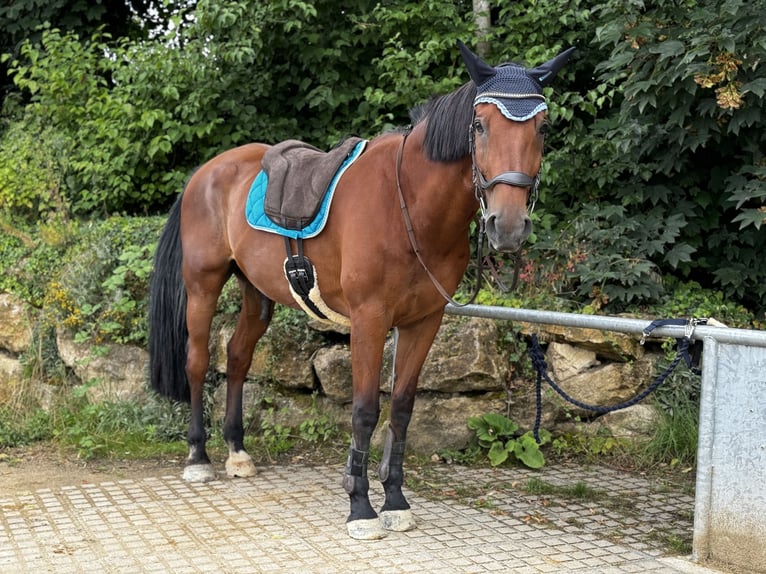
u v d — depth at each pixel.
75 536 3.38
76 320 5.50
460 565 3.04
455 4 6.93
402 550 3.21
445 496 3.96
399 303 3.27
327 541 3.31
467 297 5.05
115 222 6.09
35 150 6.96
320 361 4.92
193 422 4.34
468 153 2.98
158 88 6.35
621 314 4.96
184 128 6.28
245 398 5.09
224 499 3.91
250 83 6.55
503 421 4.58
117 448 4.85
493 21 6.93
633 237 5.29
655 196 5.29
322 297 3.58
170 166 6.89
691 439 4.43
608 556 3.14
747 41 4.58
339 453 4.76
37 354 5.70
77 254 5.84
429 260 3.21
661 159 5.17
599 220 5.52
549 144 6.03
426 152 3.10
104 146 6.60
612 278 5.08
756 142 5.00
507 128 2.70
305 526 3.50
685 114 4.75
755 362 2.84
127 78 6.48
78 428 5.03
